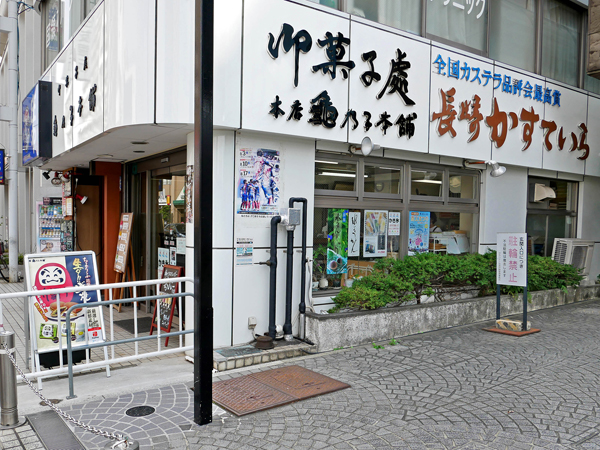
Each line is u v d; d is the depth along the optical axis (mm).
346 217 7238
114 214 9188
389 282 6809
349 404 4352
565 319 8133
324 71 6312
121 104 5461
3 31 12852
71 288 4539
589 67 9914
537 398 4512
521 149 9266
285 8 5934
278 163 6227
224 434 3752
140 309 8883
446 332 7105
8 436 3727
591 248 10922
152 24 5250
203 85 3805
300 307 6312
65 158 8719
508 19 9492
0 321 4125
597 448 3535
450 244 8719
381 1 7340
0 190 20938
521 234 7176
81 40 6887
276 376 5082
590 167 11047
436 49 7672
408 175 7961
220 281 5820
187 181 6113
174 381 4969
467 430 3828
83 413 4145
